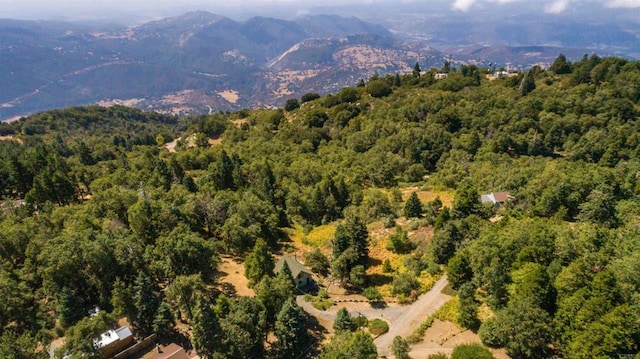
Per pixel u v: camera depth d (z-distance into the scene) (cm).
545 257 4919
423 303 5519
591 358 3562
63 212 6650
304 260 6956
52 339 4500
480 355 3916
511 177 8481
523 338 4022
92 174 10469
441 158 12212
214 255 6350
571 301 3969
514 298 4478
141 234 6028
